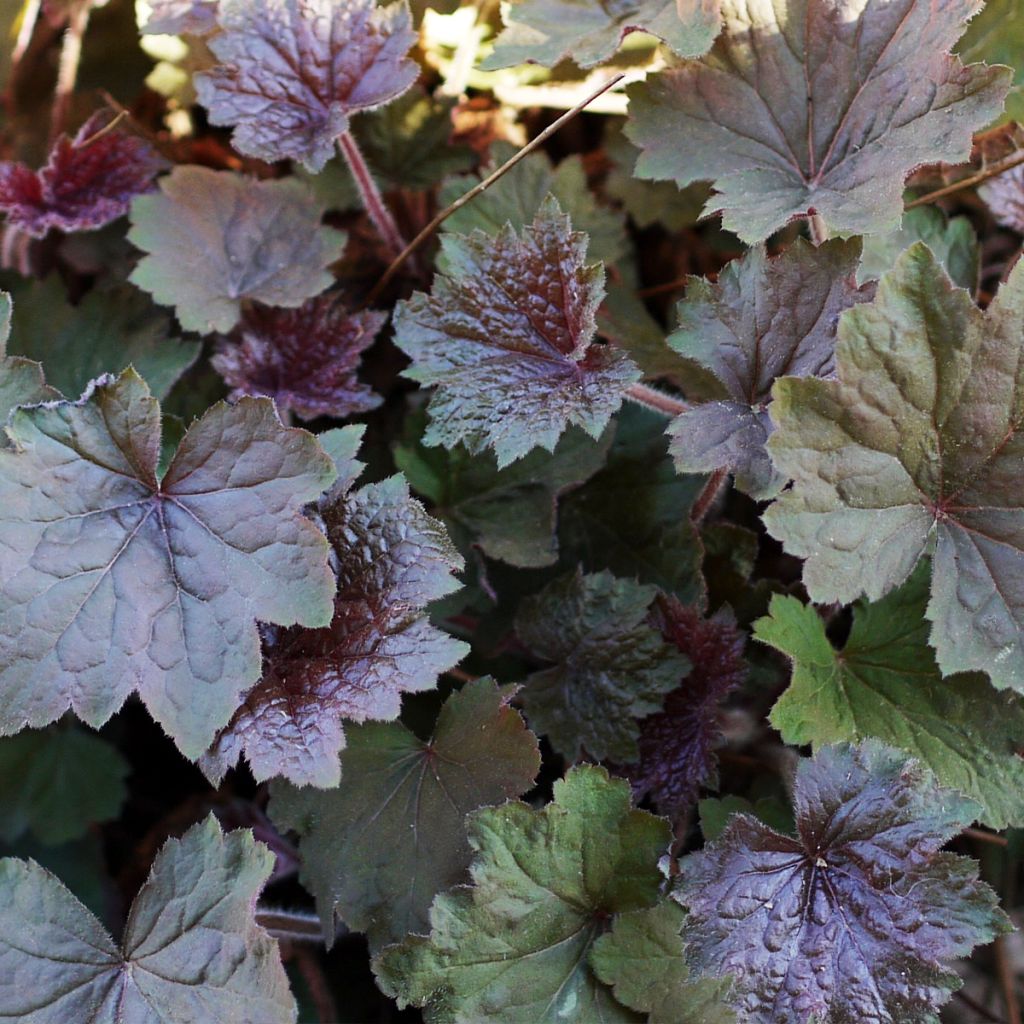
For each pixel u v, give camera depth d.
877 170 0.46
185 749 0.43
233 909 0.44
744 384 0.46
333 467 0.43
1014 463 0.43
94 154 0.54
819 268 0.45
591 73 0.55
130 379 0.43
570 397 0.45
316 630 0.44
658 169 0.48
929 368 0.43
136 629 0.43
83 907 0.44
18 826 0.56
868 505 0.43
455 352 0.47
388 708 0.43
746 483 0.44
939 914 0.43
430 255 0.56
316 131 0.50
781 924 0.43
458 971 0.44
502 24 0.55
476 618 0.52
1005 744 0.45
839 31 0.47
